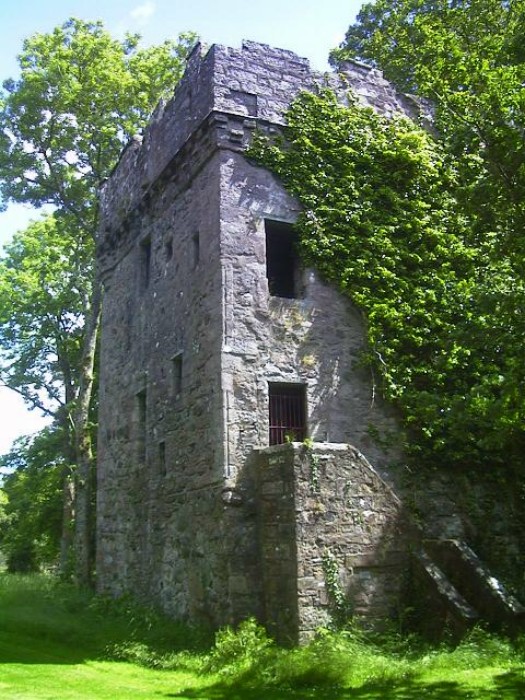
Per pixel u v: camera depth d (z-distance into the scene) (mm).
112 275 20234
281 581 11359
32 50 23953
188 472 14062
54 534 32375
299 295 14422
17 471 34406
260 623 11820
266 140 14727
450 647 10203
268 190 14516
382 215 15211
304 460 11500
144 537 16203
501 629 10617
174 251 16000
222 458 12688
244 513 12461
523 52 11359
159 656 11406
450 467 14211
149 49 25266
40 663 10969
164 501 15141
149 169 17719
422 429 13992
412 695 8195
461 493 14164
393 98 16641
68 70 23594
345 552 11383
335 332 14273
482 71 11070
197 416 13906
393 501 11977
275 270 15344
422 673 9125
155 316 16766
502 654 9586
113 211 20297
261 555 12055
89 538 23859
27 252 32781
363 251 14797
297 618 10852
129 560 16922
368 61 25125
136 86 24328
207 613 12727
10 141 24688
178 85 16406
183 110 15977
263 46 15258
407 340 14508
